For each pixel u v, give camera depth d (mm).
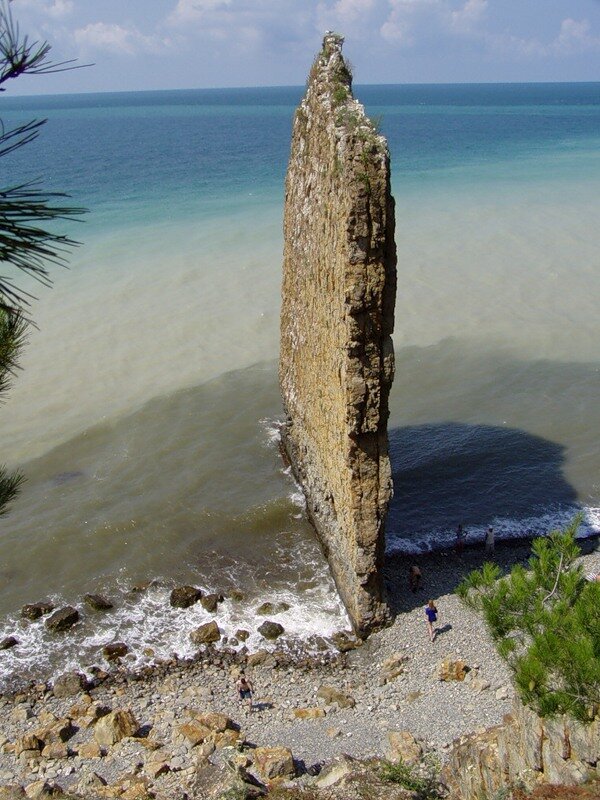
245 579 30469
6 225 7520
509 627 15594
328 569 30922
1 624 28188
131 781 20906
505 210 79062
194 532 33062
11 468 37781
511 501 34906
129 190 88188
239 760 21188
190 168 106812
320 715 23875
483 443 39375
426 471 37094
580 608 13867
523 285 60719
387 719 23516
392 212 22766
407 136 151750
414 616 27938
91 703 24828
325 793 19438
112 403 43875
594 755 13203
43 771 21750
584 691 13094
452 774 19516
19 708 24578
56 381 46094
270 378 46562
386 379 24281
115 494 35719
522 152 121000
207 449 39219
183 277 59812
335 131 24047
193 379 46438
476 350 50250
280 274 60094
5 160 120750
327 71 26578
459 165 106188
